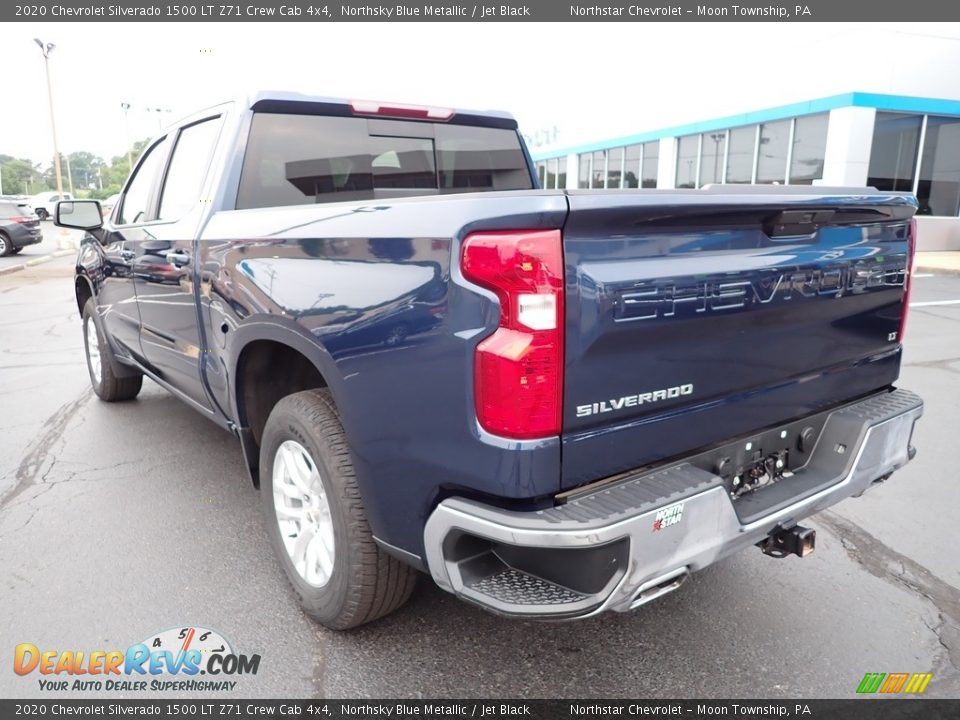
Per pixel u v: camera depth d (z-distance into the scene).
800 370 2.41
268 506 2.83
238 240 2.73
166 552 3.19
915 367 6.58
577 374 1.80
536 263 1.71
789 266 2.23
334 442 2.35
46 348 7.97
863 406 2.67
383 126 3.60
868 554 3.21
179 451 4.46
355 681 2.37
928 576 3.03
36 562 3.10
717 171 19.70
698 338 2.04
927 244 16.91
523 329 1.73
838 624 2.69
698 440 2.15
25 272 17.33
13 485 3.93
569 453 1.83
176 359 3.61
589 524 1.74
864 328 2.64
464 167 3.95
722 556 2.09
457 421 1.85
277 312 2.43
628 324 1.85
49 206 38.69
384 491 2.12
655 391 1.97
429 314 1.87
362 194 3.54
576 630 2.65
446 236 1.82
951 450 4.46
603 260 1.80
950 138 16.66
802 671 2.43
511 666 2.45
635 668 2.44
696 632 2.64
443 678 2.38
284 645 2.54
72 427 4.94
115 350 4.96
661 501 1.86
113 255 4.38
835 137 15.86
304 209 2.43
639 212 1.81
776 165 17.81
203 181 3.29
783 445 2.47
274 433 2.66
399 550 2.15
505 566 1.99
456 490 1.93
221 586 2.92
